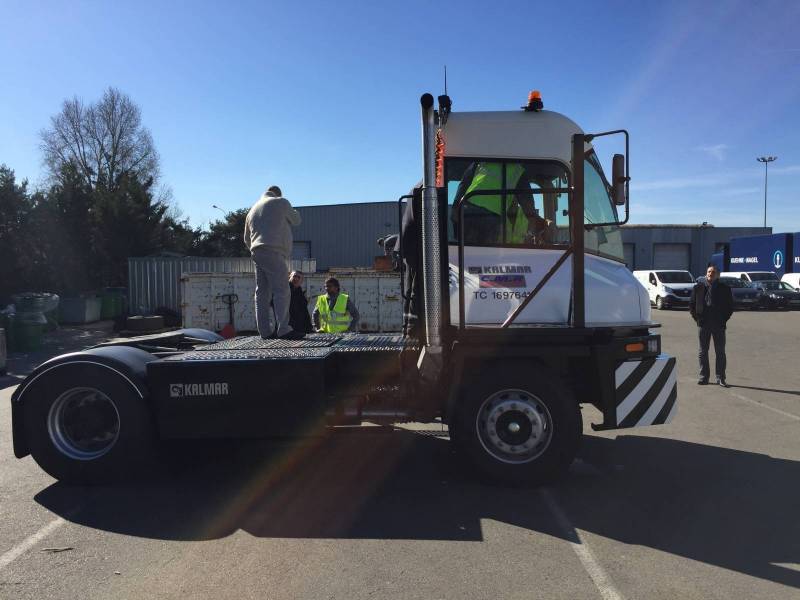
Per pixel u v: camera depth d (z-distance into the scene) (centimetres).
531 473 484
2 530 415
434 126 489
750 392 892
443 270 500
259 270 646
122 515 443
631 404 502
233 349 541
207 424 489
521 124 510
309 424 484
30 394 504
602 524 420
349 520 429
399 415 513
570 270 503
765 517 431
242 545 388
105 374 496
